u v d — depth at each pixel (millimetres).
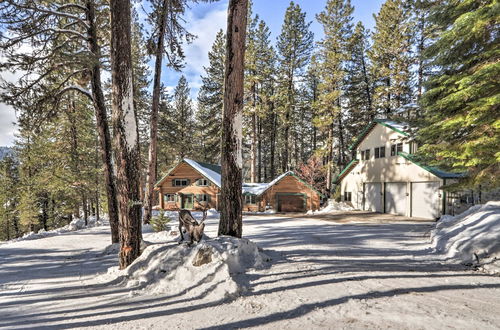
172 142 34719
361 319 3250
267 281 4777
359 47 31844
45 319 3723
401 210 18766
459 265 5965
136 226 6465
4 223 32094
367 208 22734
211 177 27703
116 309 3982
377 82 30359
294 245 8656
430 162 12023
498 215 7555
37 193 25266
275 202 26422
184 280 4887
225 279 4645
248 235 11617
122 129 6488
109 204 10211
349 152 37250
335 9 27859
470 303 3715
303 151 45594
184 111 40969
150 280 5234
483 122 8531
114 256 8594
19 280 6199
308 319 3295
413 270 5453
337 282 4617
